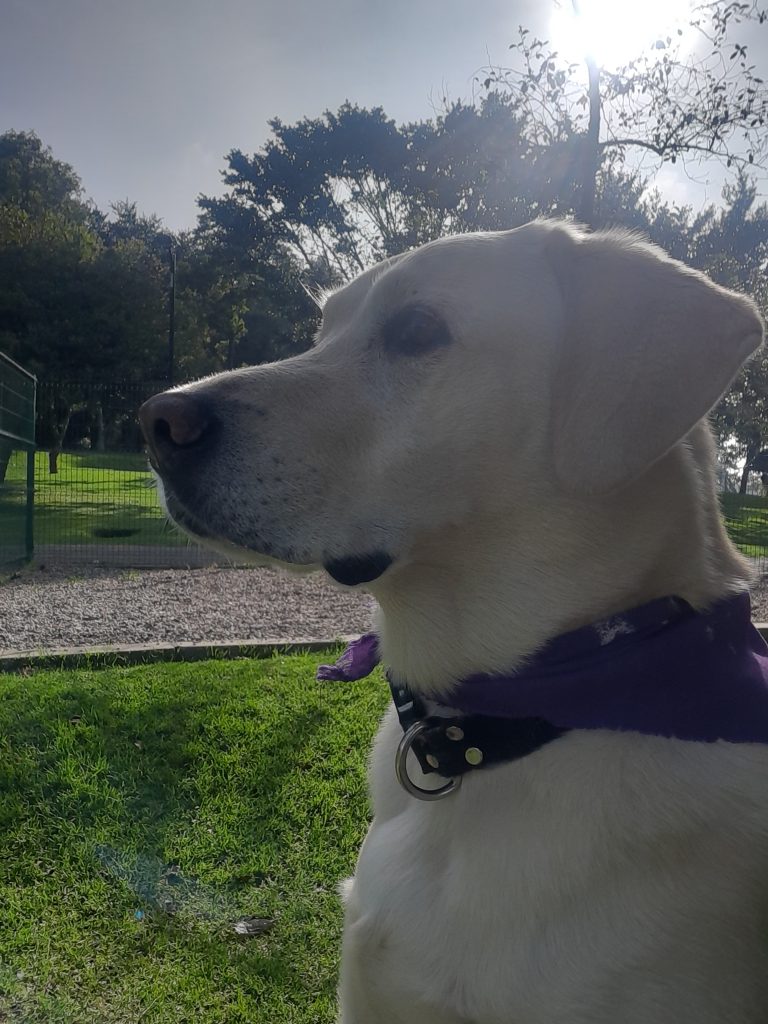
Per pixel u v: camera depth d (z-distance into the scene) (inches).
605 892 13.8
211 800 31.7
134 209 551.8
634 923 13.6
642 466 14.9
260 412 16.5
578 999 13.5
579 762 14.5
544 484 16.0
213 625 62.5
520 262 17.0
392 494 16.5
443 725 15.4
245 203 345.4
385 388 16.9
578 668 14.9
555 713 14.6
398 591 17.1
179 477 16.5
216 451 16.2
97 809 30.8
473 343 16.3
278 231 347.9
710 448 17.8
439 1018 14.6
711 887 14.0
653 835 13.9
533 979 13.7
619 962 13.5
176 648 52.7
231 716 39.6
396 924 15.1
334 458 16.6
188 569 89.2
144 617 64.2
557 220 18.7
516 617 16.0
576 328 16.1
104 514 130.6
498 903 14.1
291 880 27.3
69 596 71.8
